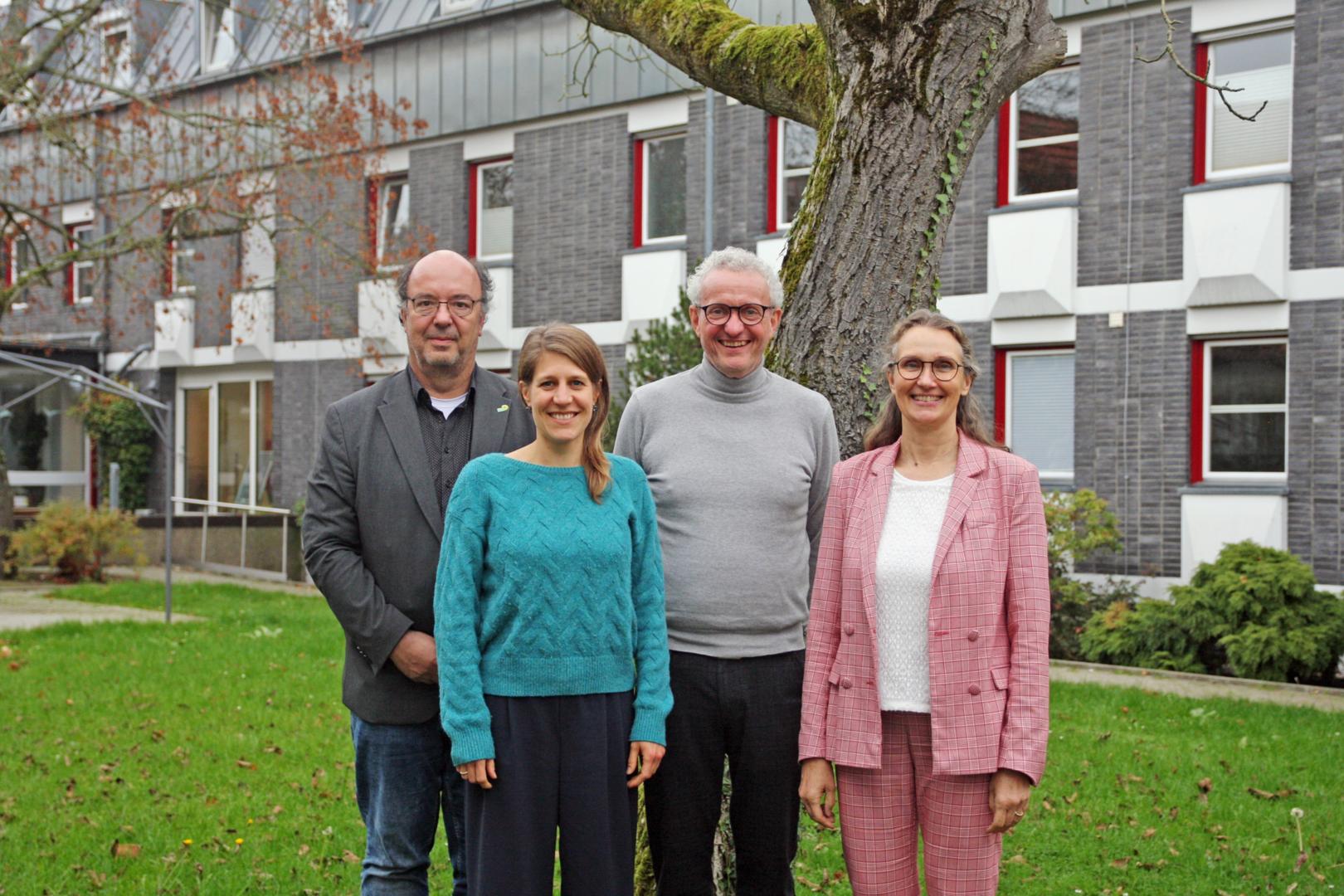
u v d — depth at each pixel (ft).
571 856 10.54
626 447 12.14
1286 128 37.40
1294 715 26.16
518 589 10.51
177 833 18.15
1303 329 36.70
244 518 58.90
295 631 38.22
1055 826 18.49
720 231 48.80
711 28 14.43
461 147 57.57
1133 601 37.68
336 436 12.10
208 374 70.23
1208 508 37.93
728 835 13.12
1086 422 40.57
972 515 10.75
